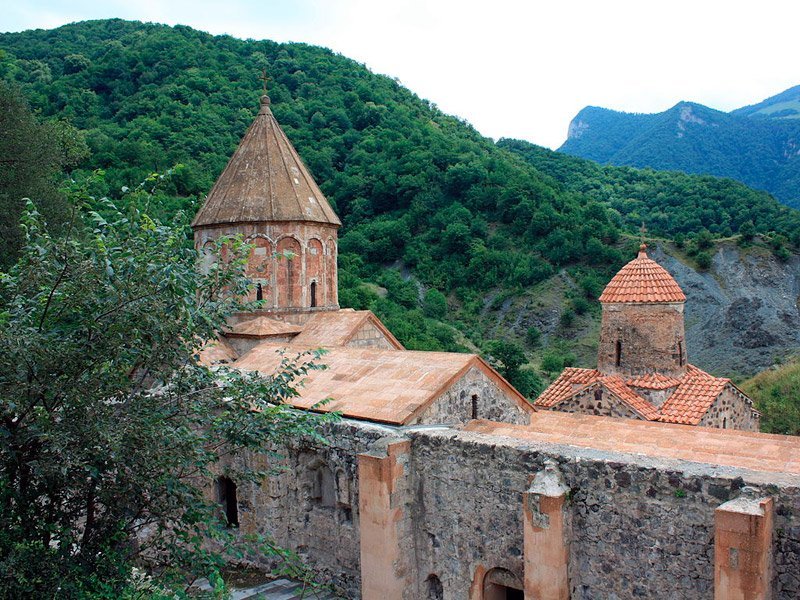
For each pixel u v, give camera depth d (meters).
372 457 11.79
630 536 9.97
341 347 16.97
